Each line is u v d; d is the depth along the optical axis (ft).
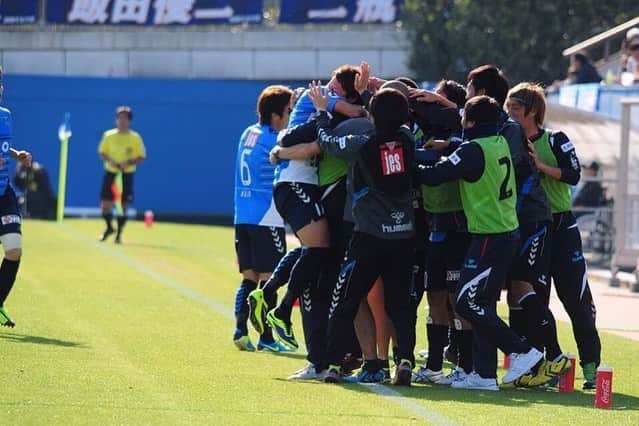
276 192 115.14
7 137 134.72
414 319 113.39
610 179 228.22
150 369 115.75
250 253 134.21
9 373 110.42
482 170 106.93
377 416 95.76
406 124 109.91
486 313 108.88
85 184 395.14
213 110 401.08
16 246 136.67
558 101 266.98
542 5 381.81
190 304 170.91
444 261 113.50
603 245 243.40
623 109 211.41
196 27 434.71
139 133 398.83
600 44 285.23
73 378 108.99
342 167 112.47
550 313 116.47
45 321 147.74
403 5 409.69
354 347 118.52
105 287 188.44
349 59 425.28
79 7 435.94
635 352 138.62
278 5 452.35
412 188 109.60
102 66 439.63
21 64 441.68
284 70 430.20
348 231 111.86
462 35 388.37
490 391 111.04
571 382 113.60
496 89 115.55
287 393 105.19
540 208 113.39
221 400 100.73
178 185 401.08
